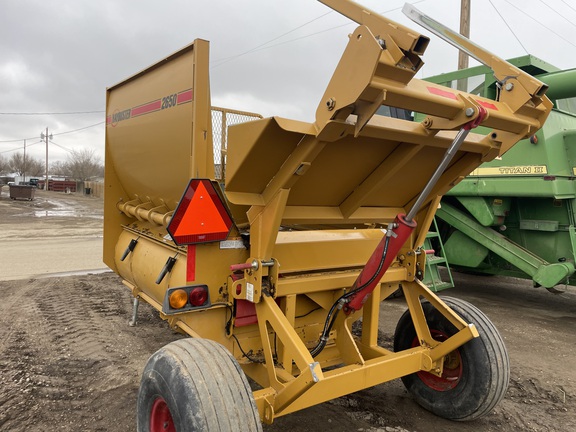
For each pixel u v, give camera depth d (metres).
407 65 1.90
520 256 6.33
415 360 2.97
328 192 2.79
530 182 6.04
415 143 2.52
